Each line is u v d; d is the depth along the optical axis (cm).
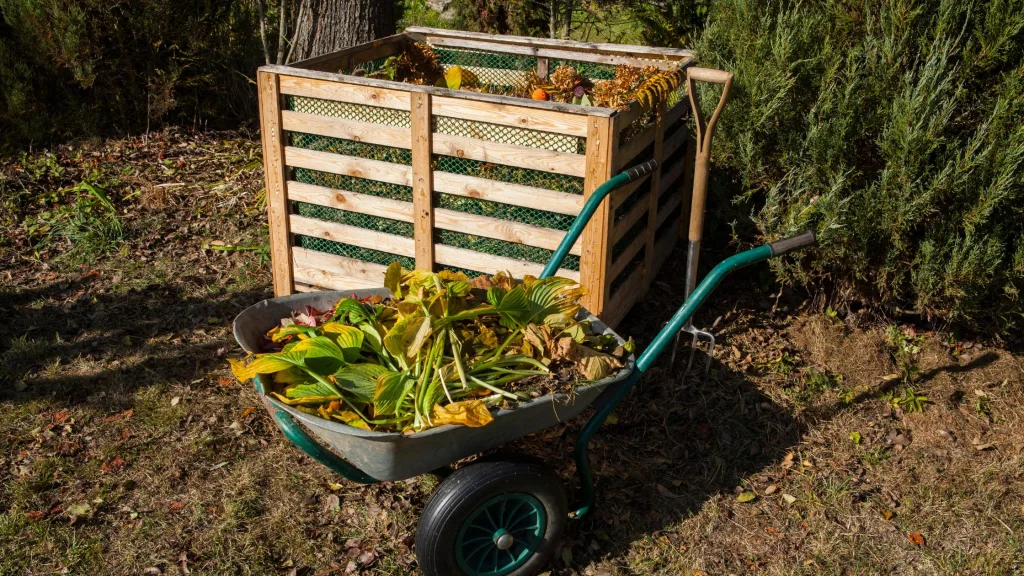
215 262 526
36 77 673
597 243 379
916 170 384
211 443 364
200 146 696
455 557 272
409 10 1017
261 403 393
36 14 638
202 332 449
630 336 444
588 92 470
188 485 342
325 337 275
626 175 331
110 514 325
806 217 409
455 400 269
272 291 494
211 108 734
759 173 437
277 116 421
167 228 563
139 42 680
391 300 321
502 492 269
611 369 286
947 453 368
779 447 370
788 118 421
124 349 430
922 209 386
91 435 367
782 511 335
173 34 684
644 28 631
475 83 509
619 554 313
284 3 702
